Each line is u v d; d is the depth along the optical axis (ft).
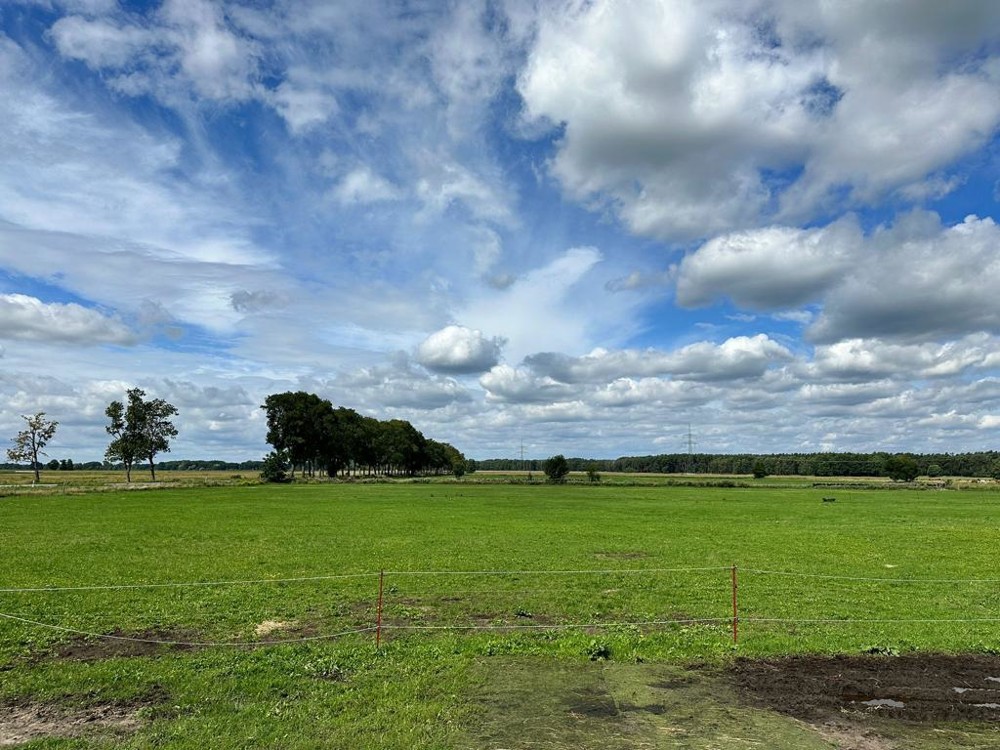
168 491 285.23
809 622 55.57
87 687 38.29
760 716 33.60
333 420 459.73
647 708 34.63
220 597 65.98
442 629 52.70
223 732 31.27
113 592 68.03
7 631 51.75
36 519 151.12
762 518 169.48
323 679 39.60
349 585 72.84
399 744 29.81
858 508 211.82
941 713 34.30
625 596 67.21
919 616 58.90
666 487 374.02
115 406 390.01
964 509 208.44
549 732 31.24
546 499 245.24
